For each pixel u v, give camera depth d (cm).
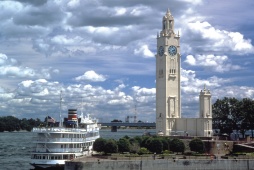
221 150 19950
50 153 16562
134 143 17875
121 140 17538
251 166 16725
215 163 16400
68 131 16975
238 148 19812
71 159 15825
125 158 15725
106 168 14925
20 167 17912
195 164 16200
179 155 17150
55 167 16525
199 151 18788
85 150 17862
